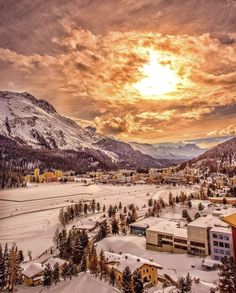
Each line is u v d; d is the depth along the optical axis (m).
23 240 112.50
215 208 129.88
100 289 51.75
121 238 103.75
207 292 47.75
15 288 58.94
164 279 62.31
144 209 166.00
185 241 89.75
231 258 25.59
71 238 87.88
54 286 57.31
